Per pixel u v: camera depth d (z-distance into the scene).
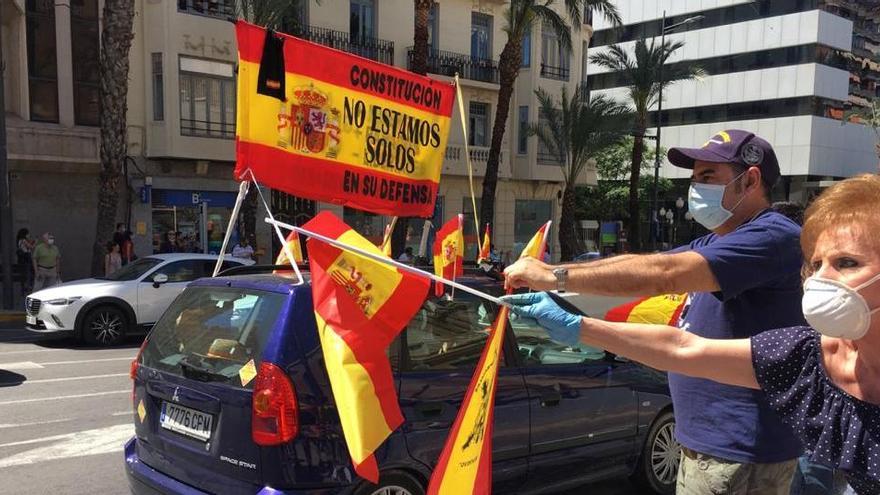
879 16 48.03
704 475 2.42
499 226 27.09
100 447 5.58
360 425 2.02
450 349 3.57
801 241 1.63
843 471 1.53
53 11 17.98
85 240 18.77
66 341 10.95
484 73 26.16
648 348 1.91
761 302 2.30
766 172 2.47
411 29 24.34
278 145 3.06
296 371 3.02
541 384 3.85
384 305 2.22
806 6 43.12
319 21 21.95
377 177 3.46
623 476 4.52
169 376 3.46
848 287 1.43
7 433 5.93
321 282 2.21
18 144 17.12
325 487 2.99
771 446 2.32
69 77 18.28
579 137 24.06
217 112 19.77
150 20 18.73
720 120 47.12
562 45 21.80
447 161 24.84
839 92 44.66
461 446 2.16
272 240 21.31
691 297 2.67
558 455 3.92
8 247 14.75
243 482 3.02
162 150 18.94
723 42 46.84
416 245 24.33
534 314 2.00
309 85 3.16
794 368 1.71
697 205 2.56
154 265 11.17
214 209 20.45
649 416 4.42
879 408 1.49
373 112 3.42
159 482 3.40
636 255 2.10
